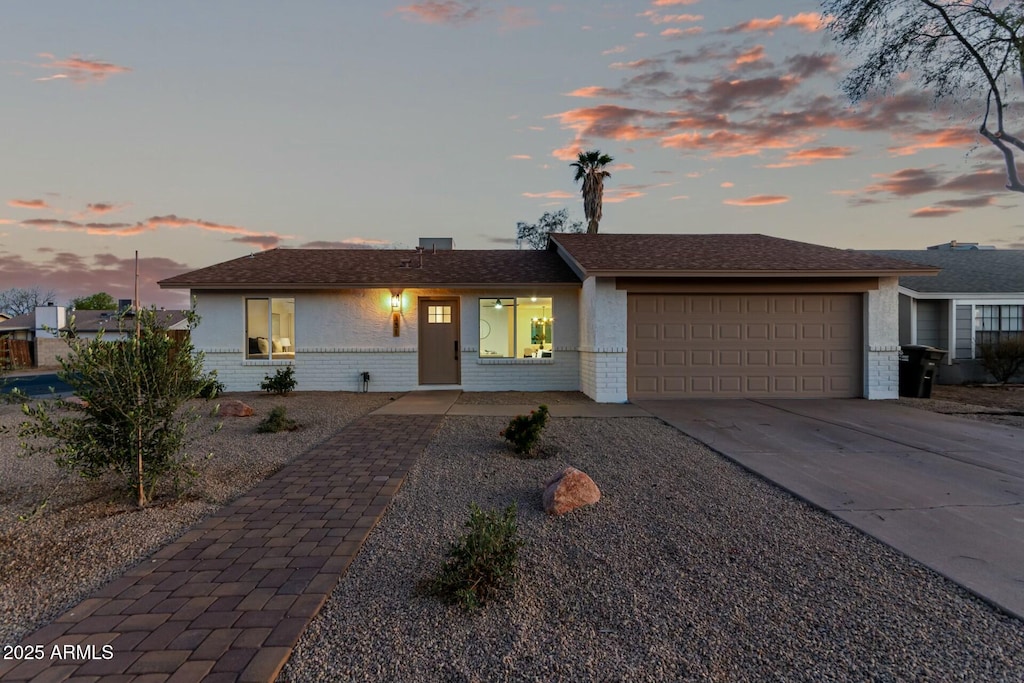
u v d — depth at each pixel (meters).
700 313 11.32
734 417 9.19
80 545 3.94
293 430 8.22
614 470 5.94
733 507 4.76
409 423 8.77
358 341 13.27
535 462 6.28
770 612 3.02
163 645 2.67
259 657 2.57
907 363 12.15
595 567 3.59
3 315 36.47
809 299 11.39
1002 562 3.63
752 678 2.45
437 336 13.47
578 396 12.16
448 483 5.49
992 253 19.14
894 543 3.95
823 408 10.15
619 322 11.07
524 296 13.41
